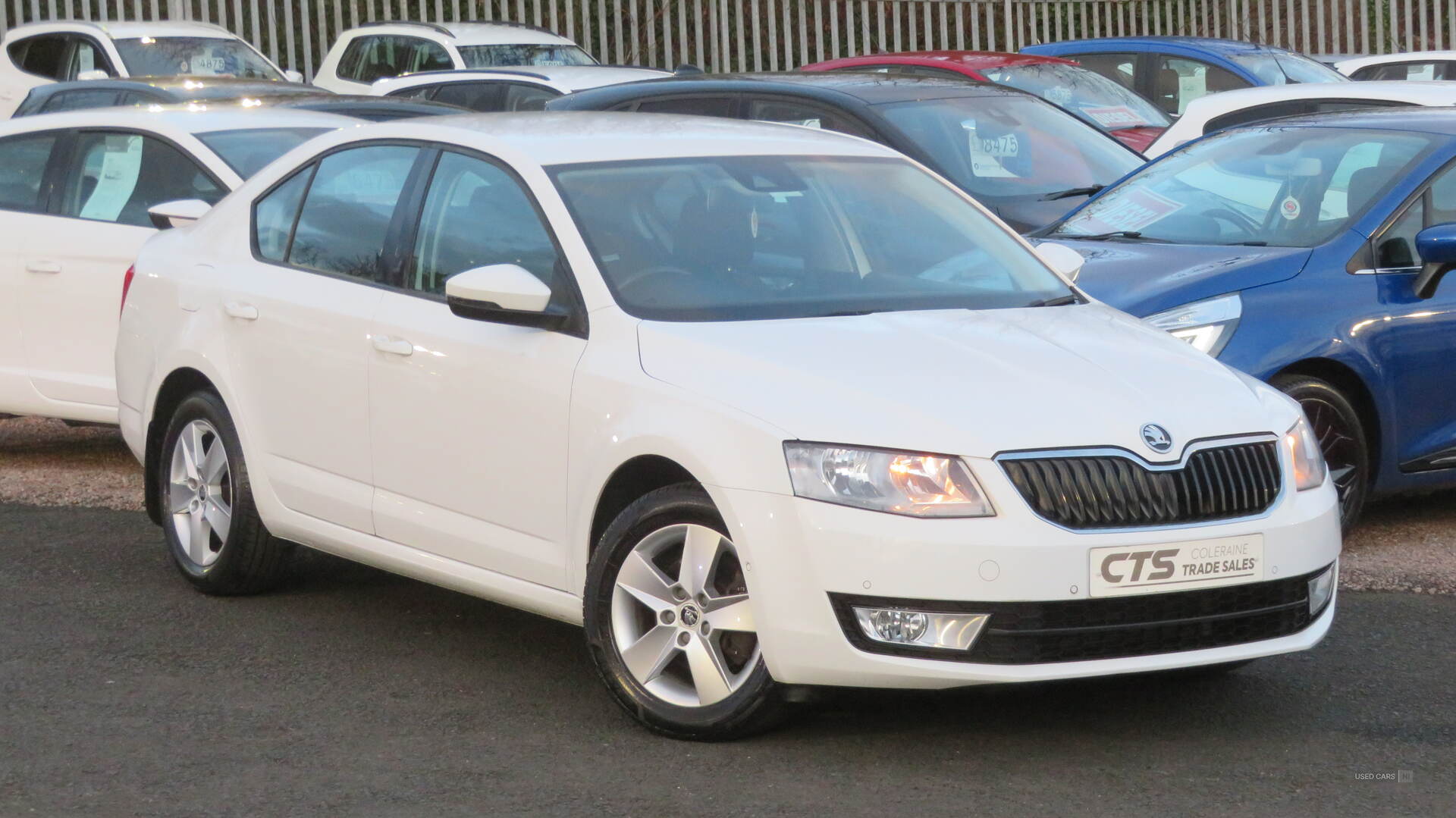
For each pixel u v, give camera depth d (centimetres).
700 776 525
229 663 651
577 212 620
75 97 1606
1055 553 506
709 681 548
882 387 533
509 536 608
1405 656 645
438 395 627
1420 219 829
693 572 546
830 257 641
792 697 536
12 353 1018
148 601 738
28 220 1024
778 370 543
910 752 544
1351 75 2088
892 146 1112
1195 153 954
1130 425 527
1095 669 514
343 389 667
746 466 525
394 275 665
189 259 763
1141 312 786
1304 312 789
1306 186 866
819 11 2480
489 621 709
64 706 600
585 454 573
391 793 516
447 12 2539
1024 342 578
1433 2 2598
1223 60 1808
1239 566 529
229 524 728
